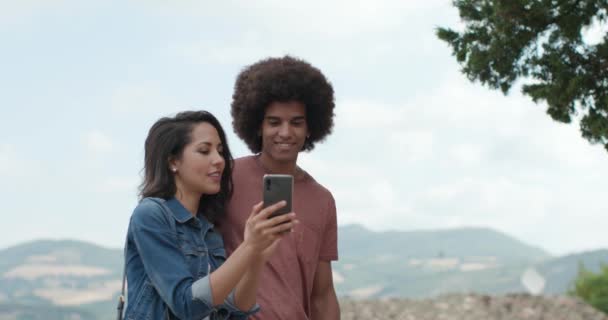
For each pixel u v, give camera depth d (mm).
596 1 6695
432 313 12984
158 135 3580
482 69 6926
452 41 7082
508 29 6734
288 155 4148
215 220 3988
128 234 3504
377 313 12992
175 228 3471
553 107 6875
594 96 6812
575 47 6828
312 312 4355
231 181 3883
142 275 3451
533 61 6887
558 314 13195
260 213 3189
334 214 4355
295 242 4137
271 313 3973
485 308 13328
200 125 3605
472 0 7012
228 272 3219
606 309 15594
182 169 3570
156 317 3375
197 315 3252
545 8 6641
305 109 4184
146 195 3572
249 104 4125
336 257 4363
